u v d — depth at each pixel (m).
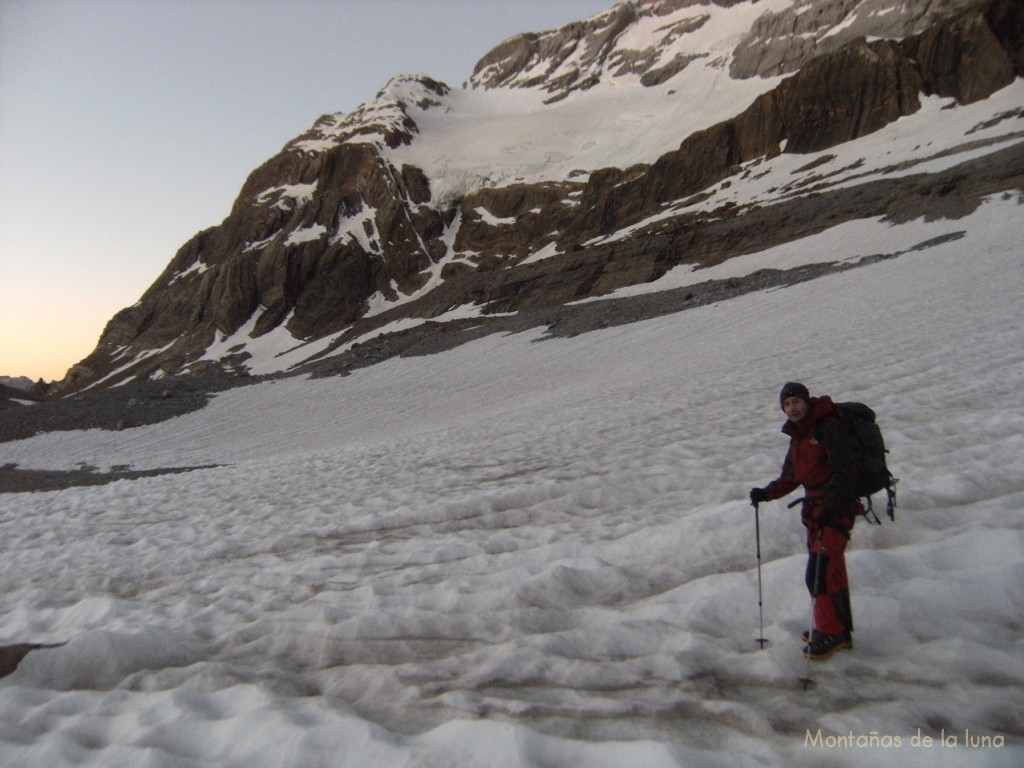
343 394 42.19
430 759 3.43
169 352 140.25
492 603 5.66
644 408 17.27
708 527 6.62
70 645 5.37
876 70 113.06
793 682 3.98
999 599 4.49
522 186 160.38
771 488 4.71
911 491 6.64
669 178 127.94
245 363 127.50
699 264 75.50
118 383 131.88
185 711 4.25
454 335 53.34
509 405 32.34
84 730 4.26
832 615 4.15
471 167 174.50
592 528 7.62
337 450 21.02
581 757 3.35
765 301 40.94
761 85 173.25
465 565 6.88
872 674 3.94
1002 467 7.00
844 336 22.97
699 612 4.96
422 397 39.53
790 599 4.96
